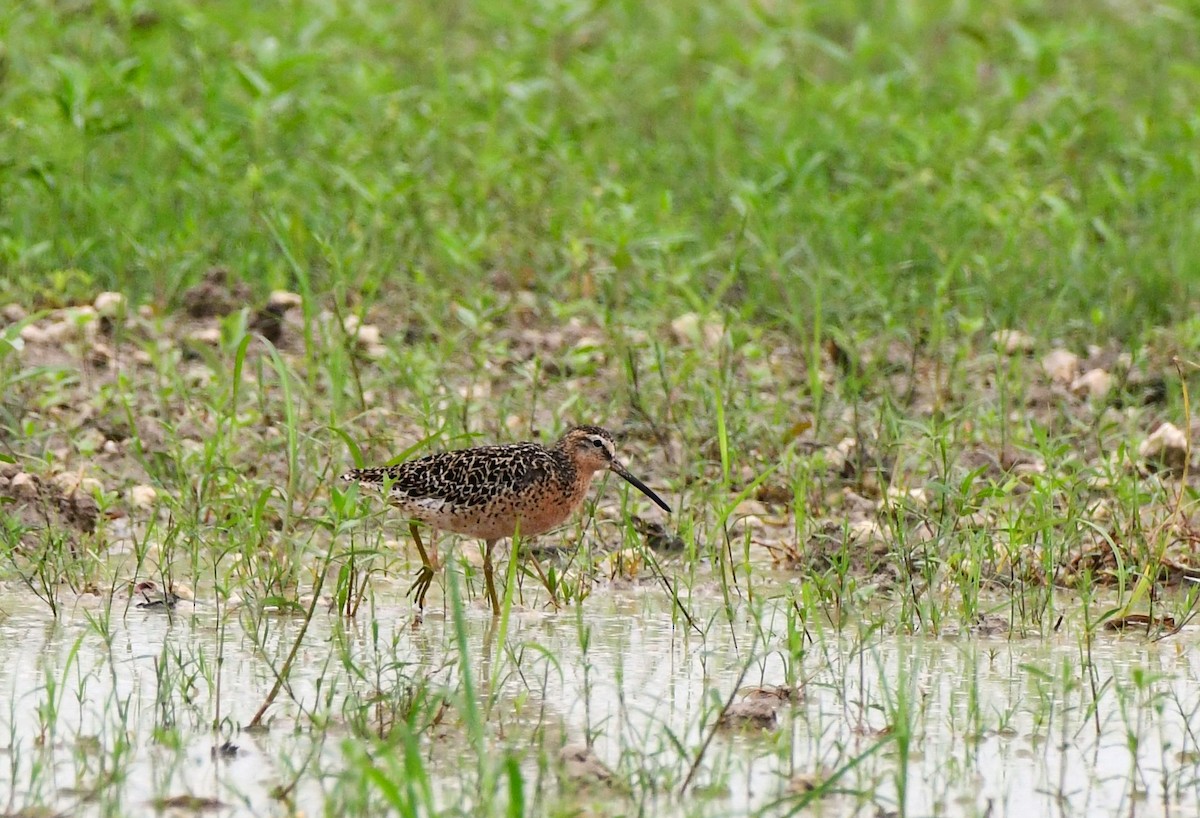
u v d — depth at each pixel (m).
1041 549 12.95
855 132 23.44
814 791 8.34
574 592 12.28
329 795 8.44
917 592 12.33
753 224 19.62
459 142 22.05
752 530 13.77
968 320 16.69
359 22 27.48
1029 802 8.78
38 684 10.16
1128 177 21.67
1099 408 15.73
